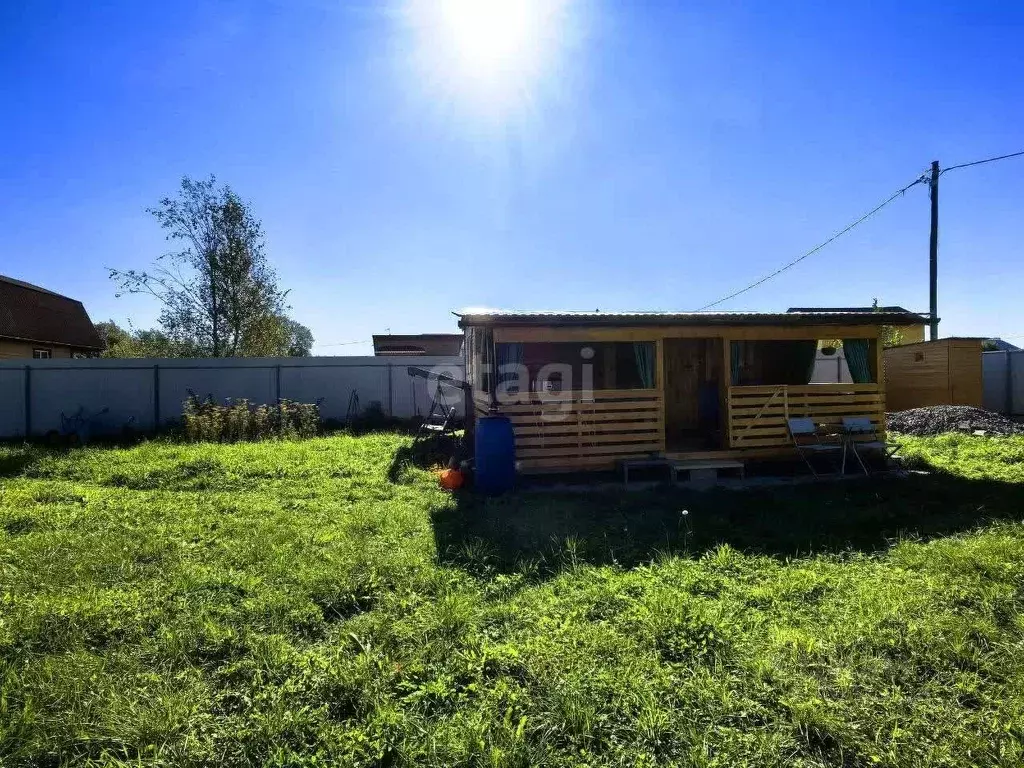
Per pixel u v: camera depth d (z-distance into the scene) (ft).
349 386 56.29
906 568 15.60
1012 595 13.23
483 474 25.71
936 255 55.11
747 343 36.60
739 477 29.12
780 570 15.55
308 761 8.34
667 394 36.19
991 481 25.61
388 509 22.41
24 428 50.24
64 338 87.71
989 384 56.59
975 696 9.65
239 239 76.48
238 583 14.58
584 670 10.44
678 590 14.05
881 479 27.58
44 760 8.50
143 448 37.76
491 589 14.37
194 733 8.95
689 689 9.91
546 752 8.46
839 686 9.89
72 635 11.89
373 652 11.25
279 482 27.96
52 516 21.26
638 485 27.66
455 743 8.55
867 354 31.40
